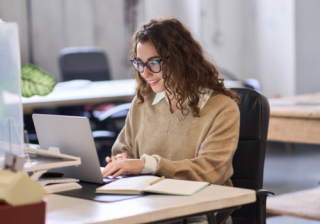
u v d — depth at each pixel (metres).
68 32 5.94
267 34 6.55
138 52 1.63
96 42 6.15
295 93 6.16
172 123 1.73
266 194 1.47
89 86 4.14
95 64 4.70
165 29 1.63
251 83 4.66
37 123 1.48
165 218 1.03
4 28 1.17
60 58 4.57
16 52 1.17
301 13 6.08
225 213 1.40
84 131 1.31
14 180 0.80
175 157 1.69
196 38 1.78
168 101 1.77
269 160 4.78
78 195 1.20
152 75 1.63
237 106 1.68
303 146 5.51
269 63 6.56
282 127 2.72
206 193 1.16
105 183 1.35
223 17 6.67
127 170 1.43
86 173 1.36
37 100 3.14
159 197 1.14
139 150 1.82
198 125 1.67
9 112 1.20
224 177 1.60
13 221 0.79
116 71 6.33
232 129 1.61
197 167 1.49
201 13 6.45
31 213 0.81
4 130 1.21
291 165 4.51
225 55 6.74
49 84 1.52
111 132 3.46
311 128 2.58
